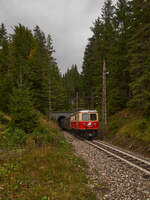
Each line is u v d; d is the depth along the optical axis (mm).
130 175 7867
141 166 8977
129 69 19062
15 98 12891
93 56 36125
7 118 15852
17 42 31203
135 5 17031
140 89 16188
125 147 14672
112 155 11508
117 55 22000
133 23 18531
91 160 10594
